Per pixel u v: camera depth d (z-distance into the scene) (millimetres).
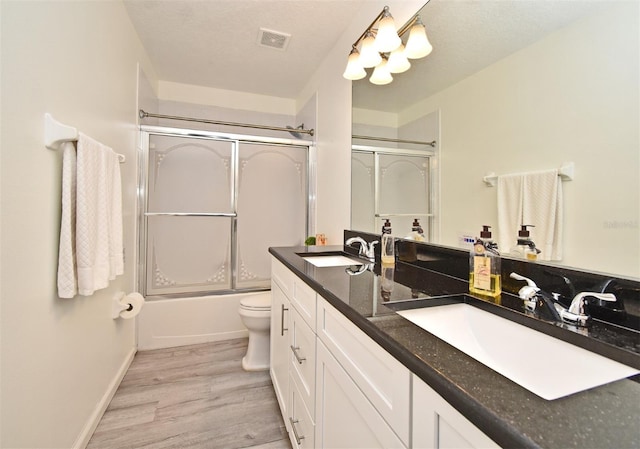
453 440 459
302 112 3359
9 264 865
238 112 3422
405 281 1104
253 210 2859
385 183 1675
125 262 2057
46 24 1041
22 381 921
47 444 1060
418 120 1417
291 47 2480
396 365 602
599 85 729
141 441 1412
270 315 2078
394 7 1632
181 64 2789
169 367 2109
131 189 2193
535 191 892
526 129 920
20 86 905
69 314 1223
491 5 1039
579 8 769
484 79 1069
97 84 1500
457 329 854
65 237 1104
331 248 2051
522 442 343
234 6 1994
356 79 1888
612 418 383
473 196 1121
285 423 1506
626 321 657
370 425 701
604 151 722
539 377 659
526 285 881
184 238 2623
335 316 917
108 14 1666
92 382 1465
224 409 1660
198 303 2529
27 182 942
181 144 2629
